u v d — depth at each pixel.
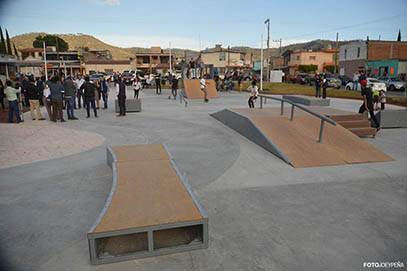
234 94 27.72
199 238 3.59
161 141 8.79
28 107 17.33
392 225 3.98
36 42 97.00
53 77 11.77
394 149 8.11
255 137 8.53
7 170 6.24
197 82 24.34
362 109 10.50
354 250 3.41
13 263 3.15
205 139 9.05
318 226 3.95
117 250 3.32
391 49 45.03
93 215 4.26
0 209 4.44
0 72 30.34
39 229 3.87
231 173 6.08
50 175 5.93
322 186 5.39
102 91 16.08
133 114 14.34
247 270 3.05
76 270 3.04
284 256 3.29
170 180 4.54
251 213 4.32
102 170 6.23
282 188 5.29
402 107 17.81
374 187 5.34
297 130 8.41
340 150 7.36
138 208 3.61
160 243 3.47
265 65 74.62
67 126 11.21
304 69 64.50
